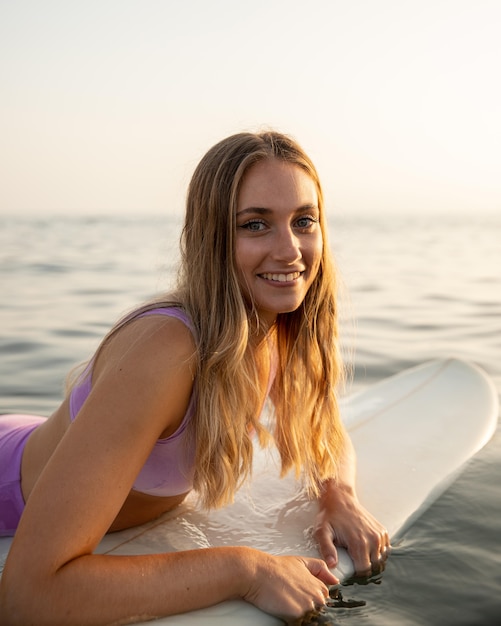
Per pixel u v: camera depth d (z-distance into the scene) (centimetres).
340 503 235
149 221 4631
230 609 180
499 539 229
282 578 185
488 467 294
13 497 214
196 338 187
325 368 233
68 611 158
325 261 219
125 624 166
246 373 201
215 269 191
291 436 238
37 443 212
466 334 594
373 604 190
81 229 3127
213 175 189
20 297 782
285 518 239
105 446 166
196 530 229
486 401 368
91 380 193
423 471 286
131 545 217
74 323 623
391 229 3631
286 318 228
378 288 918
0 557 206
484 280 1020
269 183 186
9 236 2295
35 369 464
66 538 158
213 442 193
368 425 337
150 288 873
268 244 189
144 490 209
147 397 173
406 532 236
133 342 179
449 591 197
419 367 417
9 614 156
